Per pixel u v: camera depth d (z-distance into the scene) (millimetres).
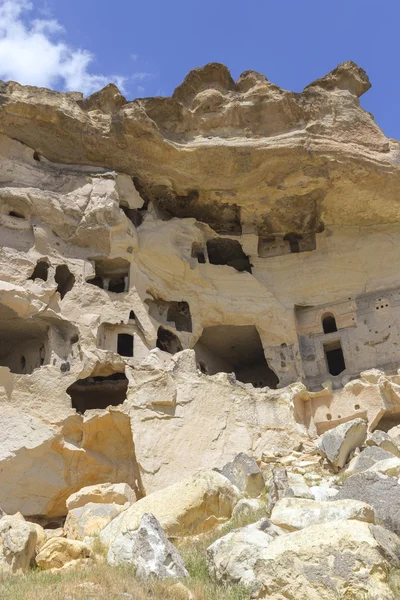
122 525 13039
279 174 26562
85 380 23375
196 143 25938
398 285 26891
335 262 28062
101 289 23984
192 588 10227
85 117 25219
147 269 25562
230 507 14195
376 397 21703
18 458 19312
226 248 29125
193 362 21469
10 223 23609
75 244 24531
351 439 17500
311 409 22203
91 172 25953
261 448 19906
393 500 11781
